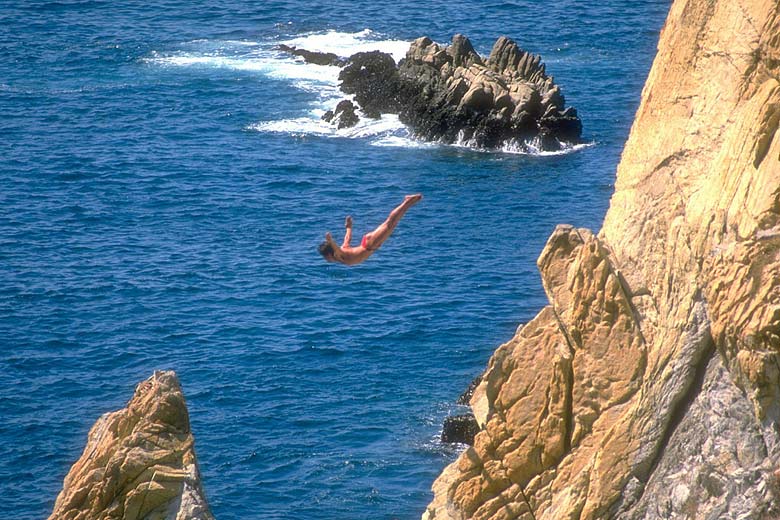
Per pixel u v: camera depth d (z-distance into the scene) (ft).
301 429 203.82
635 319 75.61
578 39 485.15
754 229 64.80
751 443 65.87
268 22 513.04
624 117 396.78
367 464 193.26
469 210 316.19
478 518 83.20
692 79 77.41
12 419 203.92
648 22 507.71
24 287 258.98
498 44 416.05
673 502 69.21
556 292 80.02
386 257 279.08
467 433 199.31
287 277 266.98
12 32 488.85
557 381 78.84
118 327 240.94
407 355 230.27
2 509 178.29
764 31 71.20
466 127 376.07
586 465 75.61
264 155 360.28
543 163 357.82
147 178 334.85
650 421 71.56
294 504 182.80
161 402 94.63
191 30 501.56
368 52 439.63
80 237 290.15
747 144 68.33
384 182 340.18
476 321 244.63
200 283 263.29
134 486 91.61
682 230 72.38
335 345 233.76
